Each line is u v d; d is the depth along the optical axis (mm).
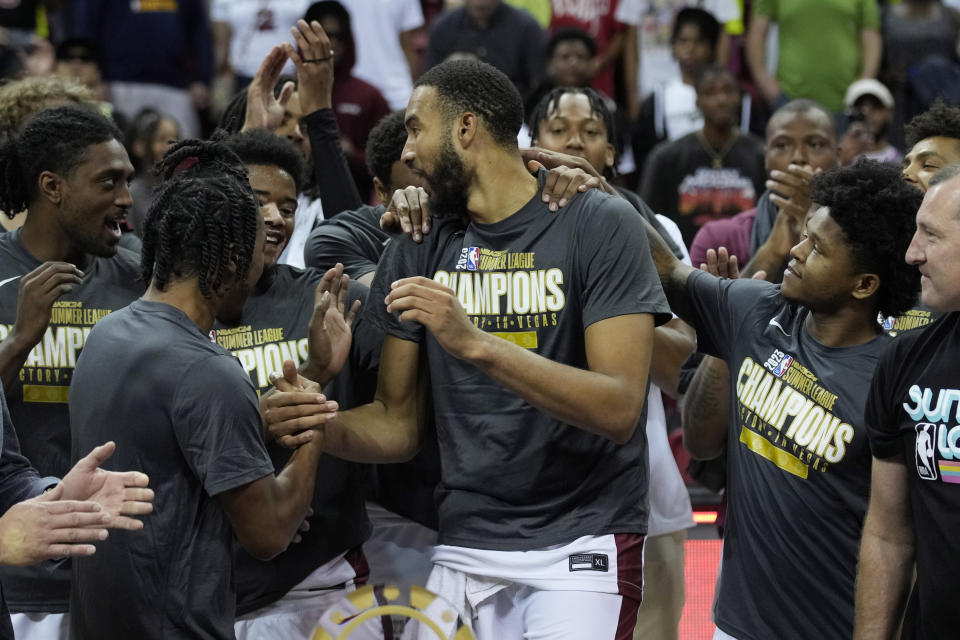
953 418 3484
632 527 4223
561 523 4184
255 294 4461
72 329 4453
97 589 3621
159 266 3699
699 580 5754
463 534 4270
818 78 10781
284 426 3842
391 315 4387
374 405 4398
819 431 3939
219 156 3957
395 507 4934
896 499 3734
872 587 3758
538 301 4145
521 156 4418
